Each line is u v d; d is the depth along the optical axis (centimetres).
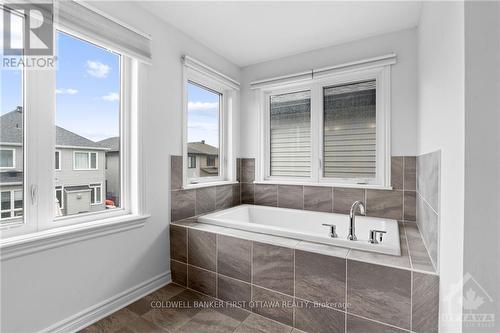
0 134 136
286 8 203
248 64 315
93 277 170
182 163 239
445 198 115
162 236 220
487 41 85
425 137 175
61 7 147
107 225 173
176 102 233
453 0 102
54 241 148
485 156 85
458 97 94
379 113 246
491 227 85
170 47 226
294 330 164
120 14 184
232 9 204
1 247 125
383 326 140
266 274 177
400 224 222
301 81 279
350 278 149
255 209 294
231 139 313
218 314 179
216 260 200
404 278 134
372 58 238
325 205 269
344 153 267
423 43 189
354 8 201
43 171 151
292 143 299
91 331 159
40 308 144
